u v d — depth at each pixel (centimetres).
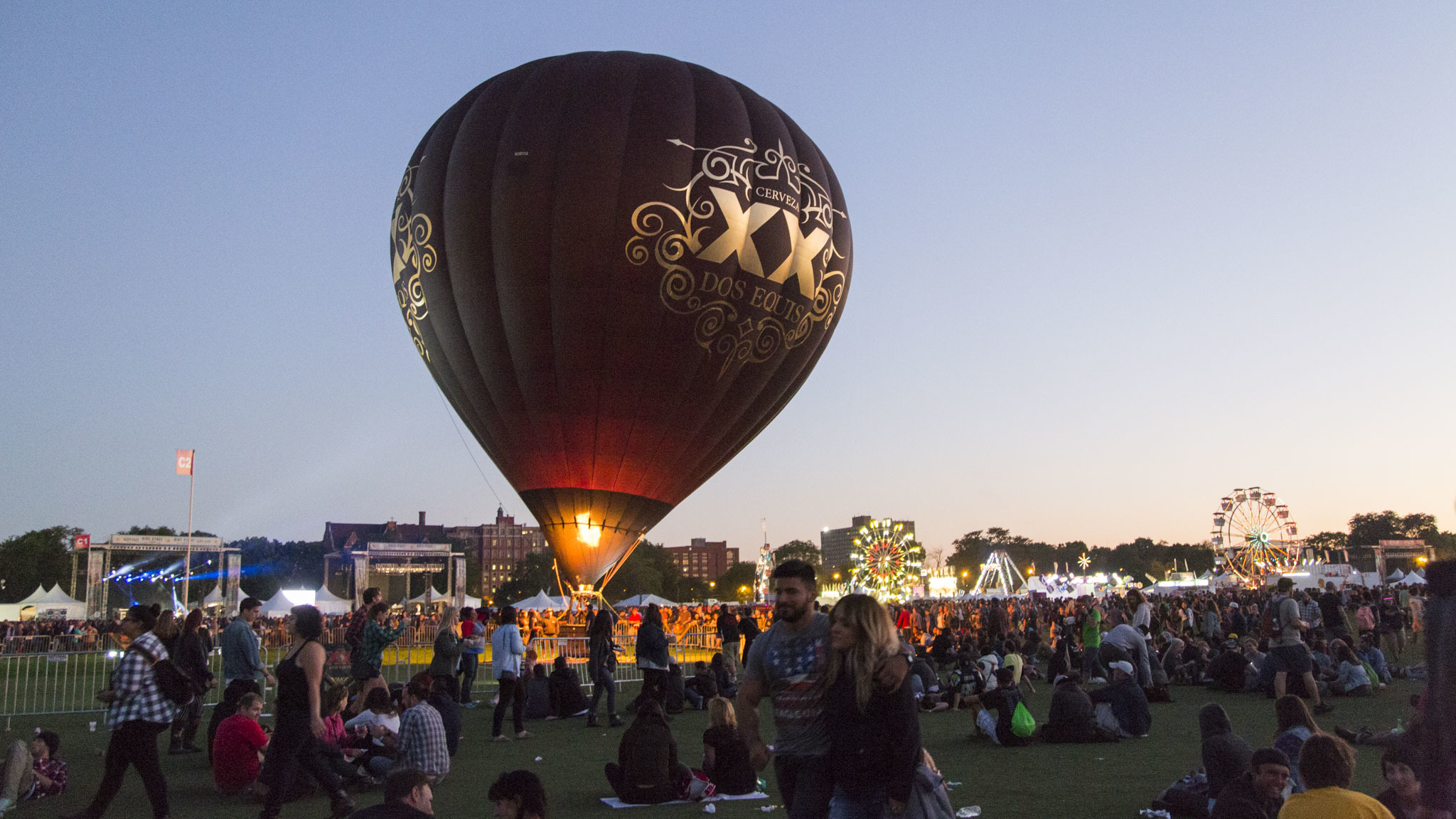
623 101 2370
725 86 2508
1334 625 2061
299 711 820
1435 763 229
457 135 2433
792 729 522
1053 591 7500
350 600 6194
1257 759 648
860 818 492
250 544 15175
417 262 2448
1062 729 1302
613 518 2430
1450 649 230
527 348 2339
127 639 834
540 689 1684
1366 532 17812
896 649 500
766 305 2403
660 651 1667
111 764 807
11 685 2425
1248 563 7706
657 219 2286
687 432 2445
